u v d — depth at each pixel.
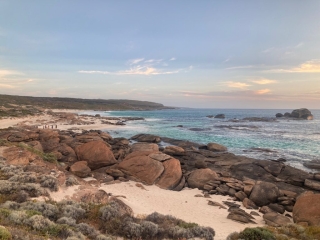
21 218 9.56
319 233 12.23
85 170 24.52
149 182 23.91
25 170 18.48
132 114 162.75
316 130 70.50
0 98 147.00
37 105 161.12
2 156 21.77
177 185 23.80
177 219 13.46
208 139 54.47
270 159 36.19
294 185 24.59
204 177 24.53
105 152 28.84
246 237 10.87
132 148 38.72
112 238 10.00
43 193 14.39
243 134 62.09
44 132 40.72
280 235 11.40
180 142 48.34
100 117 114.62
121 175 25.27
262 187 20.19
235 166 29.58
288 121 108.44
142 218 13.21
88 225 10.76
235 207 18.62
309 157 37.22
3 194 13.37
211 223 14.99
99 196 16.05
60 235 8.94
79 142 38.75
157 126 81.31
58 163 26.31
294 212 16.38
